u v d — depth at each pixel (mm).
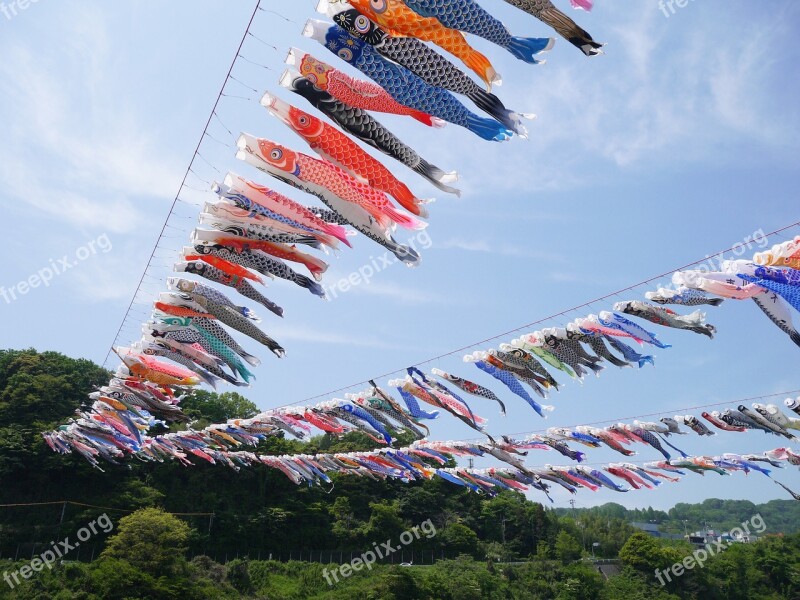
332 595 44656
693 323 10922
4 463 44188
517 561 61188
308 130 7758
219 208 9359
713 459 16656
